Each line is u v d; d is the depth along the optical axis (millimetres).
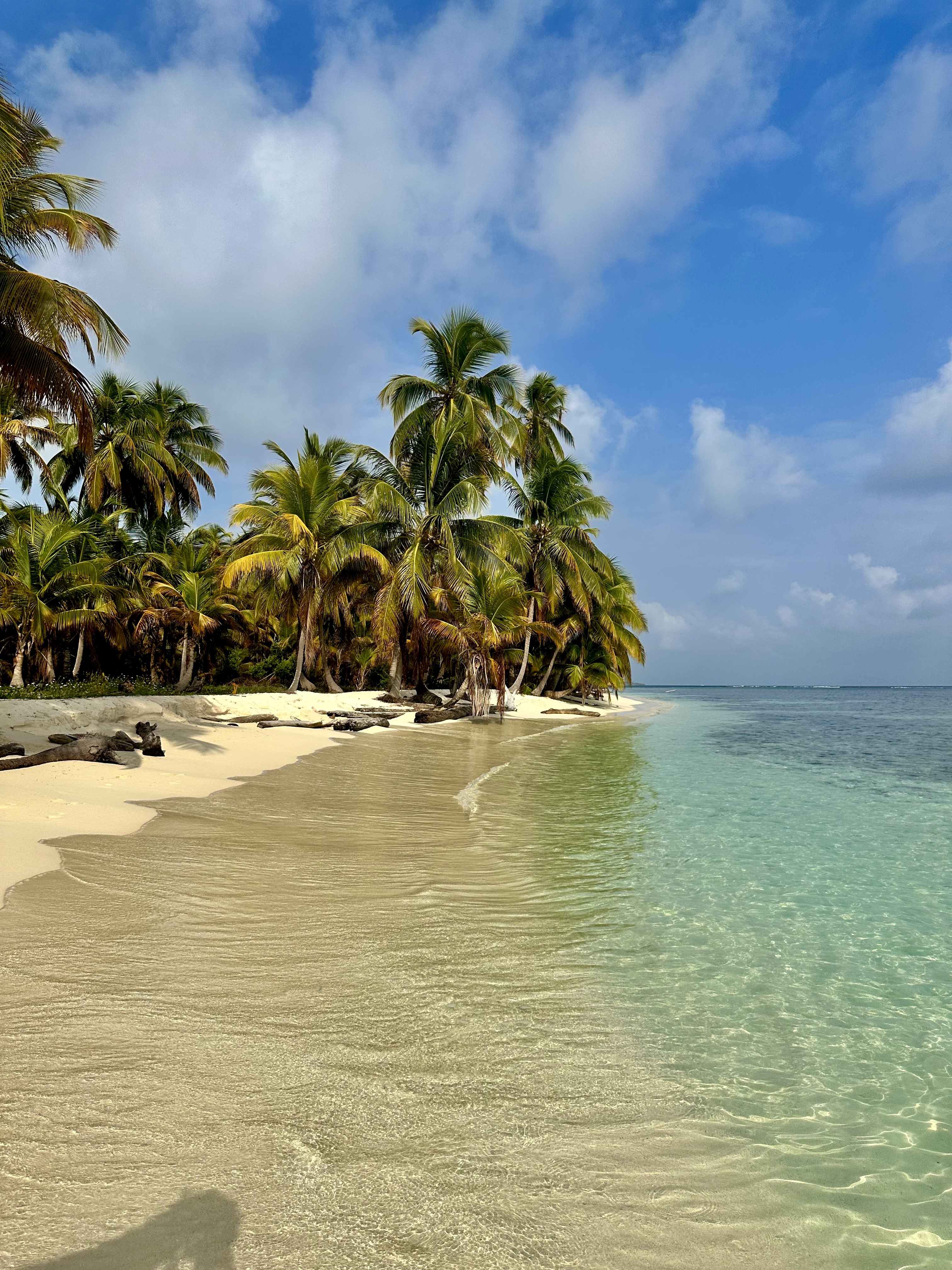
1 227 12438
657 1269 1992
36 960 3727
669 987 4027
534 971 4105
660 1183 2361
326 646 33125
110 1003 3320
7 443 21938
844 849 7785
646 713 41906
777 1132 2699
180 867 5633
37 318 11117
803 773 14617
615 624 40531
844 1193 2373
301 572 27266
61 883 5000
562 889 5848
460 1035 3271
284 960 4008
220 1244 1926
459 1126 2576
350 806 8930
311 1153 2354
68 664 31250
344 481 30781
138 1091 2623
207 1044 3018
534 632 31234
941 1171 2494
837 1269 2033
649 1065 3145
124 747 11531
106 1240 1902
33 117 12469
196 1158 2273
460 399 27500
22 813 6863
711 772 14492
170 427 34812
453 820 8445
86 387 11867
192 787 9523
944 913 5539
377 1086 2795
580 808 9789
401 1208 2139
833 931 5105
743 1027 3586
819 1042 3457
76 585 26000
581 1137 2580
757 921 5277
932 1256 2102
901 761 17219
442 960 4172
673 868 6727
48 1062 2775
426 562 26234
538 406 36938
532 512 35969
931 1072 3193
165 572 32188
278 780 10805
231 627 34125
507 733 21984
